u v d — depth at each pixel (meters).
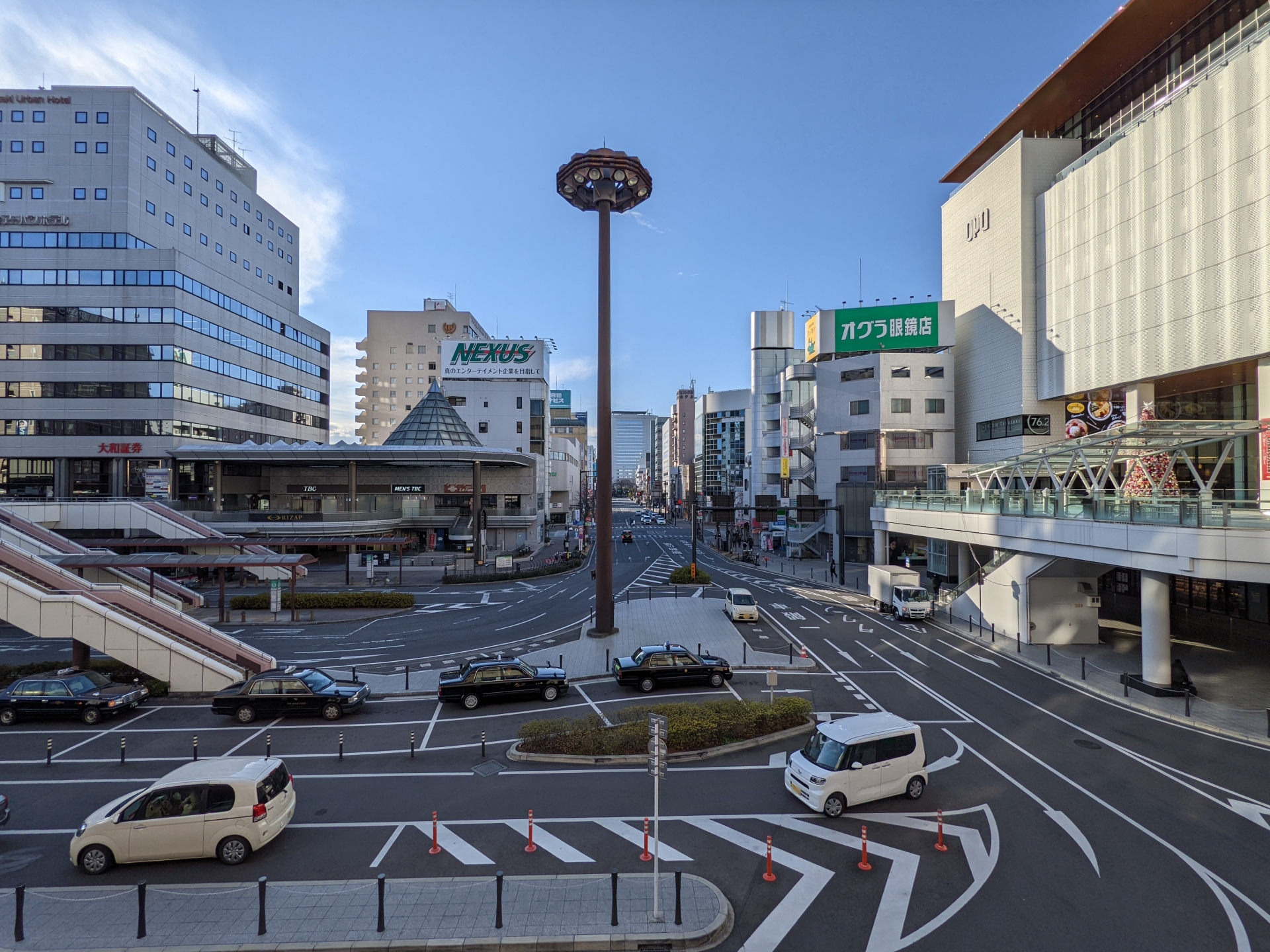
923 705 21.08
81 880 11.05
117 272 62.44
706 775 15.59
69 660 26.19
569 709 21.11
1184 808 13.74
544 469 93.81
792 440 74.75
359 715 20.62
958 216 58.81
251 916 9.90
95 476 62.34
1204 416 37.62
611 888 10.52
